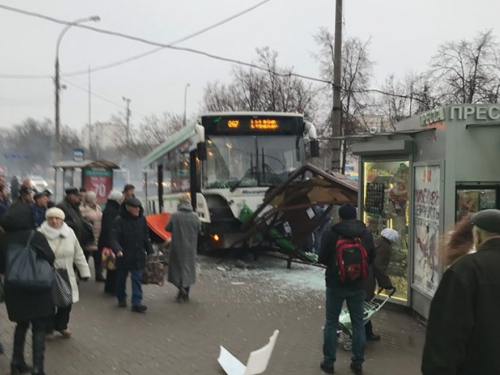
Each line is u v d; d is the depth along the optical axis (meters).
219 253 13.84
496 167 6.72
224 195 11.78
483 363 2.49
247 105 26.08
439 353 2.52
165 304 8.40
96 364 5.61
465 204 6.88
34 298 4.96
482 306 2.51
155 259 9.73
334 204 11.02
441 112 6.77
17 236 5.04
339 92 13.61
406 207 7.98
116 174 38.38
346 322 6.08
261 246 12.50
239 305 8.34
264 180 12.01
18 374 5.24
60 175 24.56
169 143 15.41
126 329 6.95
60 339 6.46
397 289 8.09
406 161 8.01
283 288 9.62
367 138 8.62
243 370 5.35
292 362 5.72
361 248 5.31
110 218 9.31
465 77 20.47
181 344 6.34
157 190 17.58
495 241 2.70
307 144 12.70
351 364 5.50
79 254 6.25
